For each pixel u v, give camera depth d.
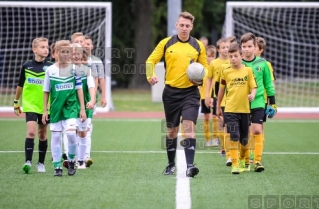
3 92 68.50
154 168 25.42
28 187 20.97
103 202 18.69
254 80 24.19
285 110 53.69
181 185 21.34
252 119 25.03
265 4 52.09
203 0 91.62
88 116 25.97
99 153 30.11
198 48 23.55
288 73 85.25
